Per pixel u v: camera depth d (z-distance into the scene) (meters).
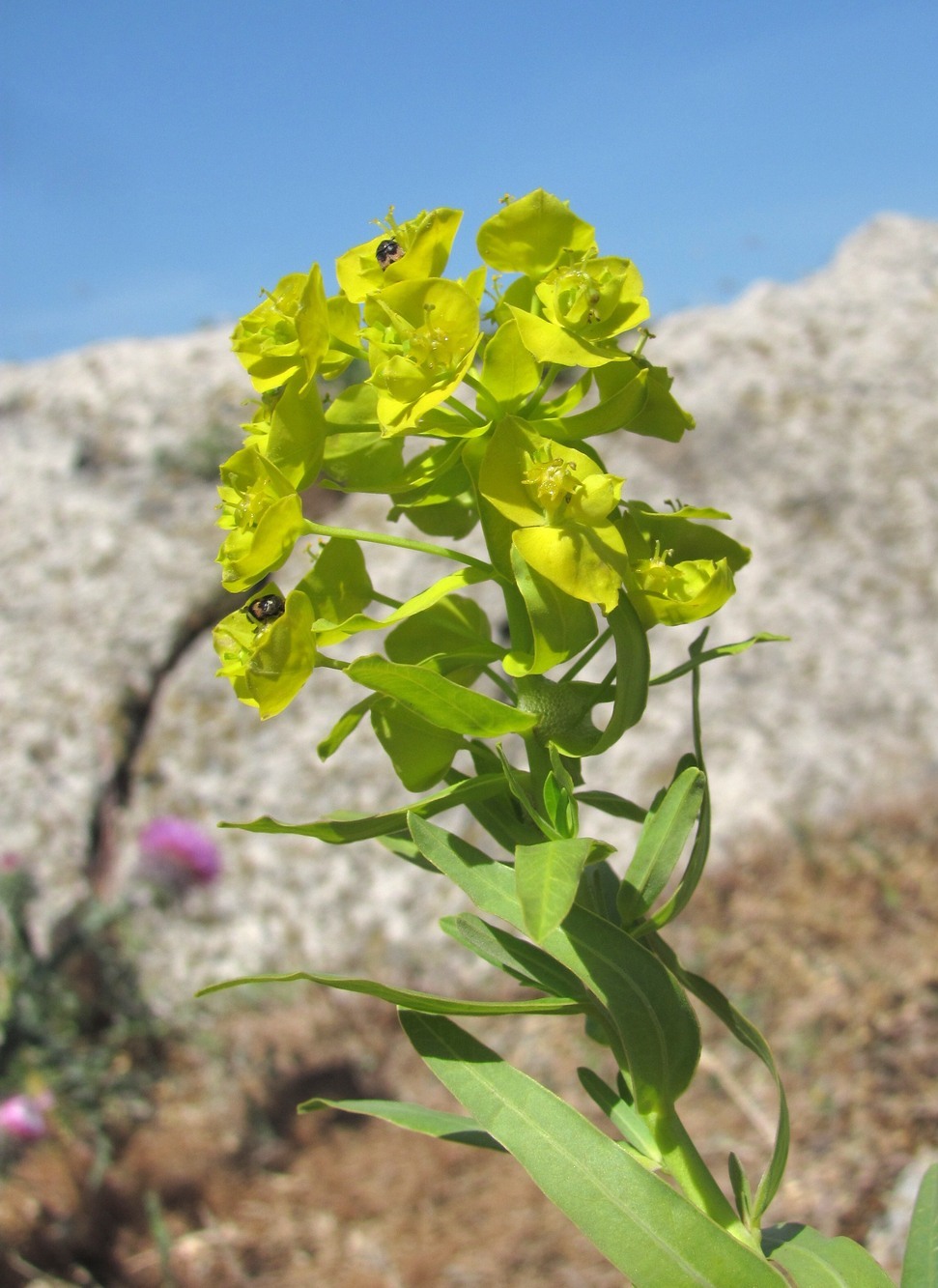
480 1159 0.59
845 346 0.96
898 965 0.62
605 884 0.20
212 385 0.94
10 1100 0.62
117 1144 0.62
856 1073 0.57
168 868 0.72
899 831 0.71
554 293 0.17
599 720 0.48
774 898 0.69
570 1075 0.63
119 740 0.80
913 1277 0.18
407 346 0.16
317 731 0.79
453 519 0.20
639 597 0.16
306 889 0.75
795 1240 0.18
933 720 0.76
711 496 0.88
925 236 1.08
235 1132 0.63
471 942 0.19
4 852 0.77
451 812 0.75
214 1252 0.54
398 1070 0.66
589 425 0.16
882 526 0.86
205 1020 0.71
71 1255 0.54
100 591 0.86
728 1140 0.56
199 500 0.90
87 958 0.72
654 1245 0.15
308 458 0.17
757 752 0.76
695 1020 0.17
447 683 0.16
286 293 0.17
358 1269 0.53
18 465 0.93
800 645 0.81
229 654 0.17
